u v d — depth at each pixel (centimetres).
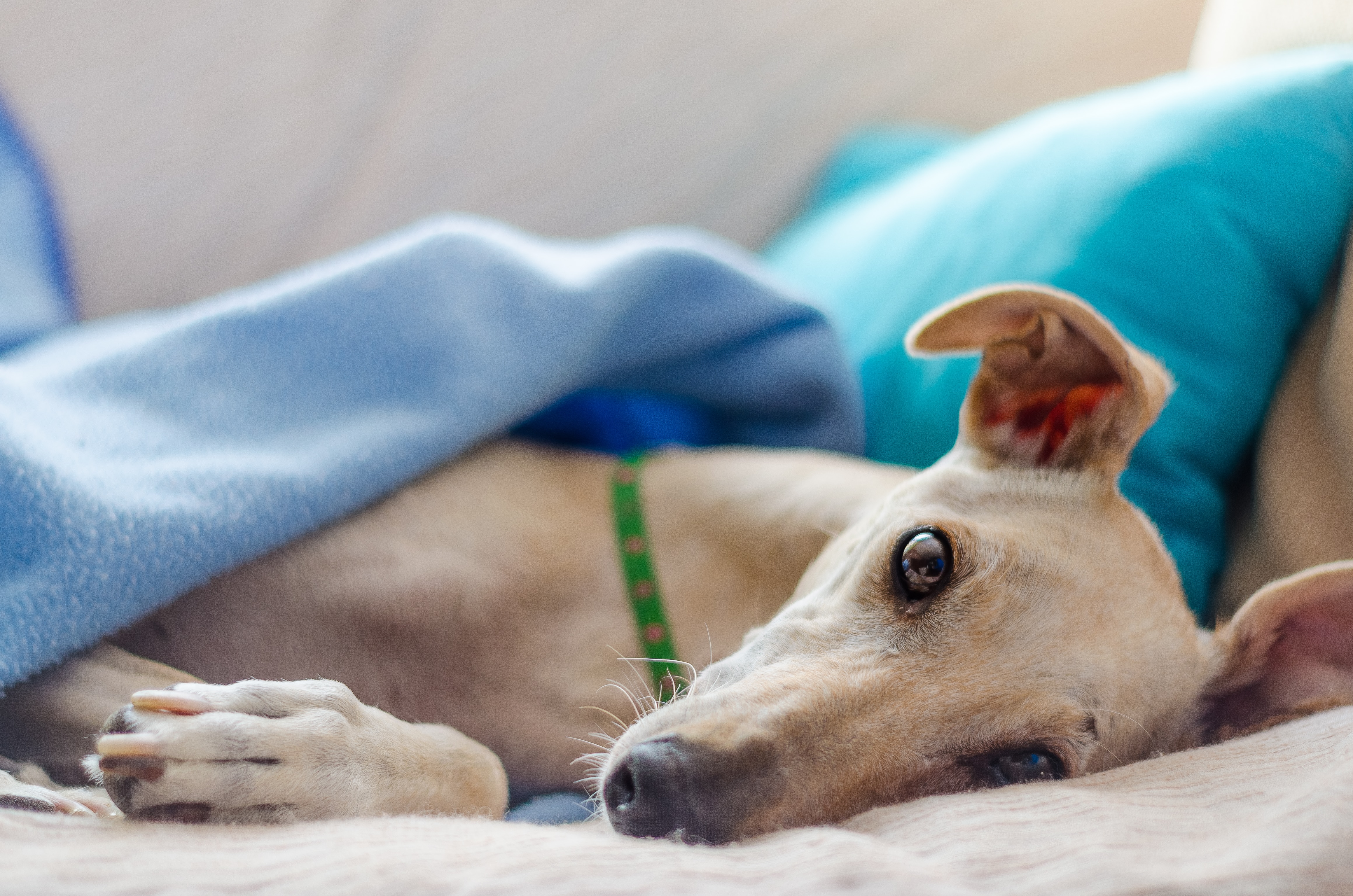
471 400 143
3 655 99
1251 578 148
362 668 132
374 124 238
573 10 247
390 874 63
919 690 104
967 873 66
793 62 260
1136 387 118
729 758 90
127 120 224
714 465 157
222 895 61
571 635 140
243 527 119
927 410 167
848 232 220
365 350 141
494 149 245
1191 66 226
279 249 234
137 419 126
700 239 204
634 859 69
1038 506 123
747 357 174
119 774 79
